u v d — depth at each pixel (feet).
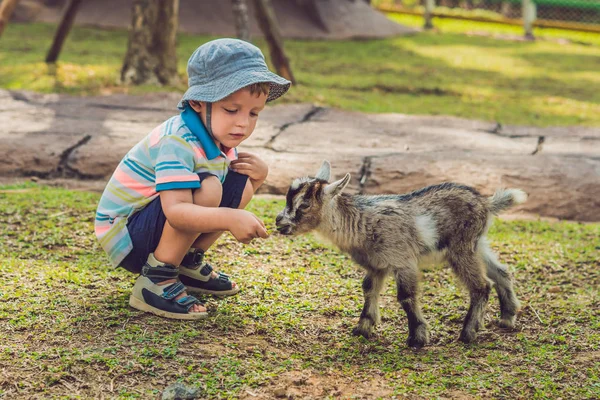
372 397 11.62
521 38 59.21
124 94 32.37
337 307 14.88
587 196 22.86
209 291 15.11
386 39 55.06
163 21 34.27
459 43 55.67
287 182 23.09
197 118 13.16
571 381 12.28
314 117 30.60
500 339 14.05
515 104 36.45
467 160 24.52
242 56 12.75
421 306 15.39
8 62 38.58
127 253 13.73
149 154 13.28
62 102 30.86
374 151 25.93
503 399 11.71
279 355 12.91
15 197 20.85
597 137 29.27
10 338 12.78
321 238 14.80
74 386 11.50
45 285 14.97
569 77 44.65
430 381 12.14
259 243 18.10
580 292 16.21
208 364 12.30
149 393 11.40
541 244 19.12
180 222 12.66
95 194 21.67
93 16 51.88
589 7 59.31
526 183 23.27
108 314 13.79
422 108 34.42
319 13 53.83
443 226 14.20
